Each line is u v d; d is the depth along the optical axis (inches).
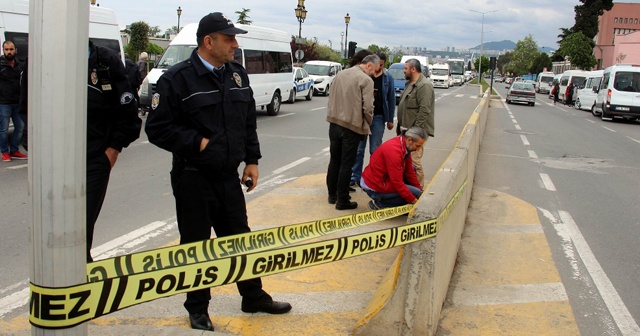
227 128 125.2
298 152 435.5
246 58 644.7
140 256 97.7
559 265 208.4
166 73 122.3
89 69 132.4
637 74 970.1
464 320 155.6
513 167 427.5
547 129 756.6
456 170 190.2
